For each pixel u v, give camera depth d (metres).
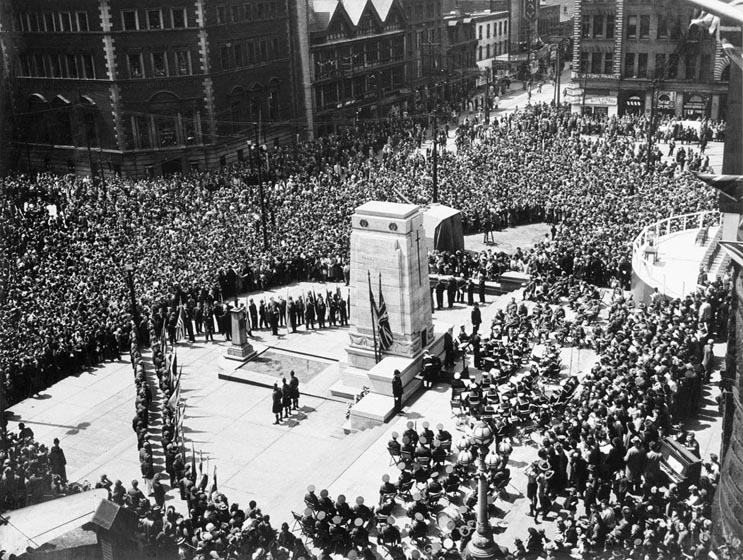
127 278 44.25
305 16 90.38
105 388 41.12
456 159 76.19
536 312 41.31
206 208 62.81
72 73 79.69
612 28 93.75
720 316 37.97
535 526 25.58
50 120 81.75
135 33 77.50
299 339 46.47
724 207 31.03
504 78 125.94
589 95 97.94
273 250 54.81
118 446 35.38
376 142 90.25
